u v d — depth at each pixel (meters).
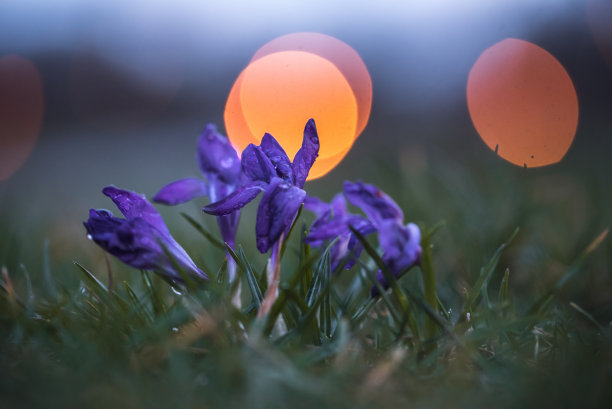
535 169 1.08
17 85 2.69
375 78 2.36
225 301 0.51
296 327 0.51
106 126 2.64
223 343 0.50
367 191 0.52
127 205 0.53
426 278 0.53
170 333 0.52
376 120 2.13
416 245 0.52
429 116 2.10
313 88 1.34
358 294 0.58
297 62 1.01
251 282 0.54
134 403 0.47
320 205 0.56
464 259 0.67
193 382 0.49
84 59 2.80
